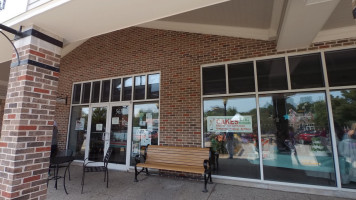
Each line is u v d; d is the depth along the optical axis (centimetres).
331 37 422
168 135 527
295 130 430
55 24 290
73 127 692
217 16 453
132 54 628
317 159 408
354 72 405
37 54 292
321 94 422
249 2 369
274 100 454
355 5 164
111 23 288
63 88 738
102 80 667
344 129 395
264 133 450
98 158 623
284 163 427
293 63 449
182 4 243
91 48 712
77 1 238
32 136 274
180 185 438
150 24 589
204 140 495
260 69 473
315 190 387
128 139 583
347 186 380
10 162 254
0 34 302
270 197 370
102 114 645
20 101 268
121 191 403
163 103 550
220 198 367
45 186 285
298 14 313
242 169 454
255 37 481
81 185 439
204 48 529
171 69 558
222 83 500
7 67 755
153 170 534
